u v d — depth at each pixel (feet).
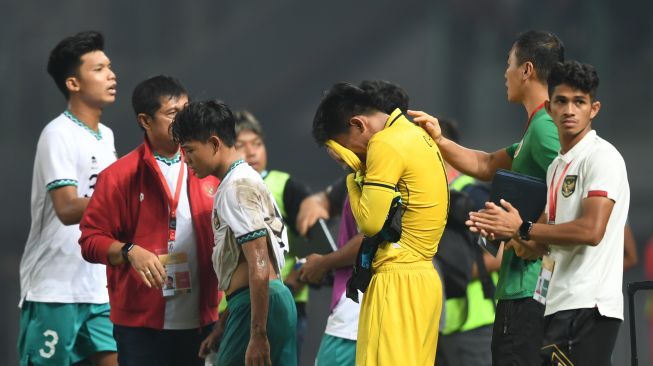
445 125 70.03
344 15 274.57
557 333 49.16
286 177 71.72
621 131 237.04
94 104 64.54
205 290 57.47
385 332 49.42
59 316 63.21
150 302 56.34
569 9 242.37
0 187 242.37
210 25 282.15
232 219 51.52
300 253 68.54
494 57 257.34
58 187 62.44
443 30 263.49
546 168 52.70
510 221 49.11
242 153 72.49
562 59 54.90
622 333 168.45
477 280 69.21
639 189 217.56
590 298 48.49
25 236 236.43
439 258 64.44
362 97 50.67
